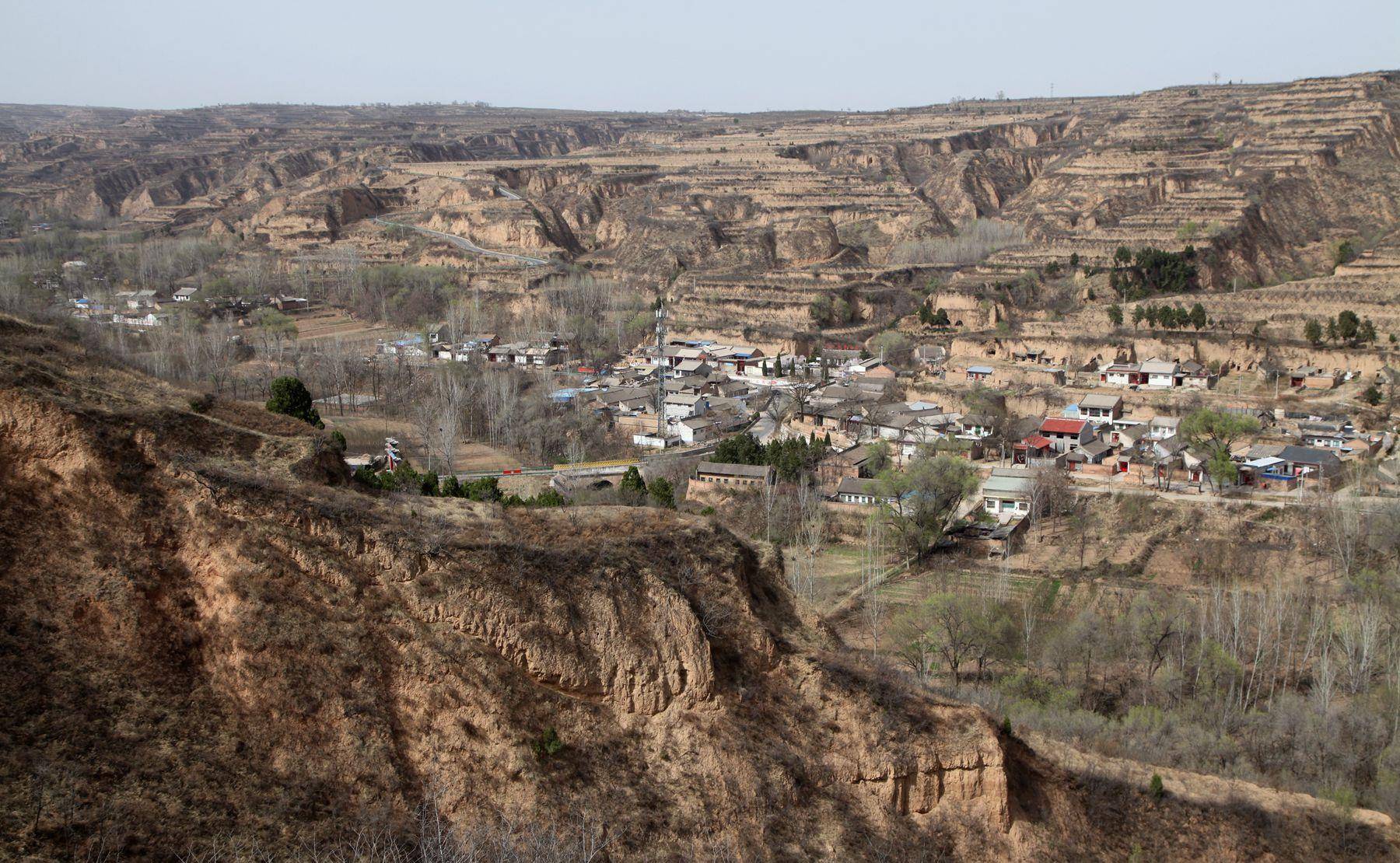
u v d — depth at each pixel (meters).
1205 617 79.56
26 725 35.38
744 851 42.12
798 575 88.88
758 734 45.84
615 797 41.66
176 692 38.34
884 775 46.34
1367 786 62.19
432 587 42.69
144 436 42.66
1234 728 67.00
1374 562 89.56
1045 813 50.34
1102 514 105.62
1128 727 65.62
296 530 42.28
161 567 40.34
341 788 38.16
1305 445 117.31
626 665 44.50
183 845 34.38
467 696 41.16
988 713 52.16
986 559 98.88
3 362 42.97
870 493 110.31
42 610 38.19
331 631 40.44
